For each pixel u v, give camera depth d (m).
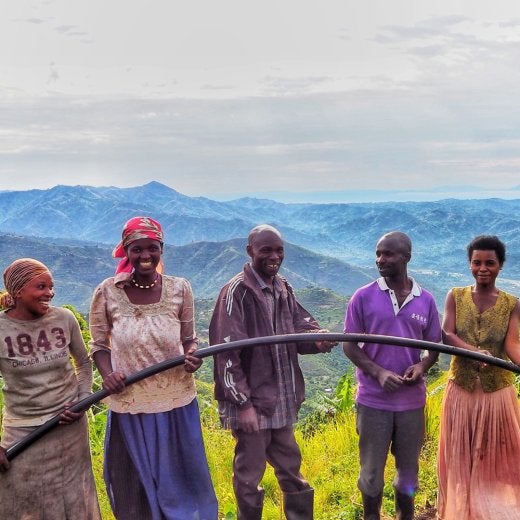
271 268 3.78
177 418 3.65
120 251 3.59
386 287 4.03
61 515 3.55
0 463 3.42
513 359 4.12
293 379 3.90
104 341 3.58
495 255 4.13
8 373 3.49
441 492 4.27
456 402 4.21
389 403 4.00
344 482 4.96
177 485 3.64
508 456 4.16
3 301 3.49
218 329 3.79
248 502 3.82
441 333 4.19
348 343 4.04
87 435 3.68
